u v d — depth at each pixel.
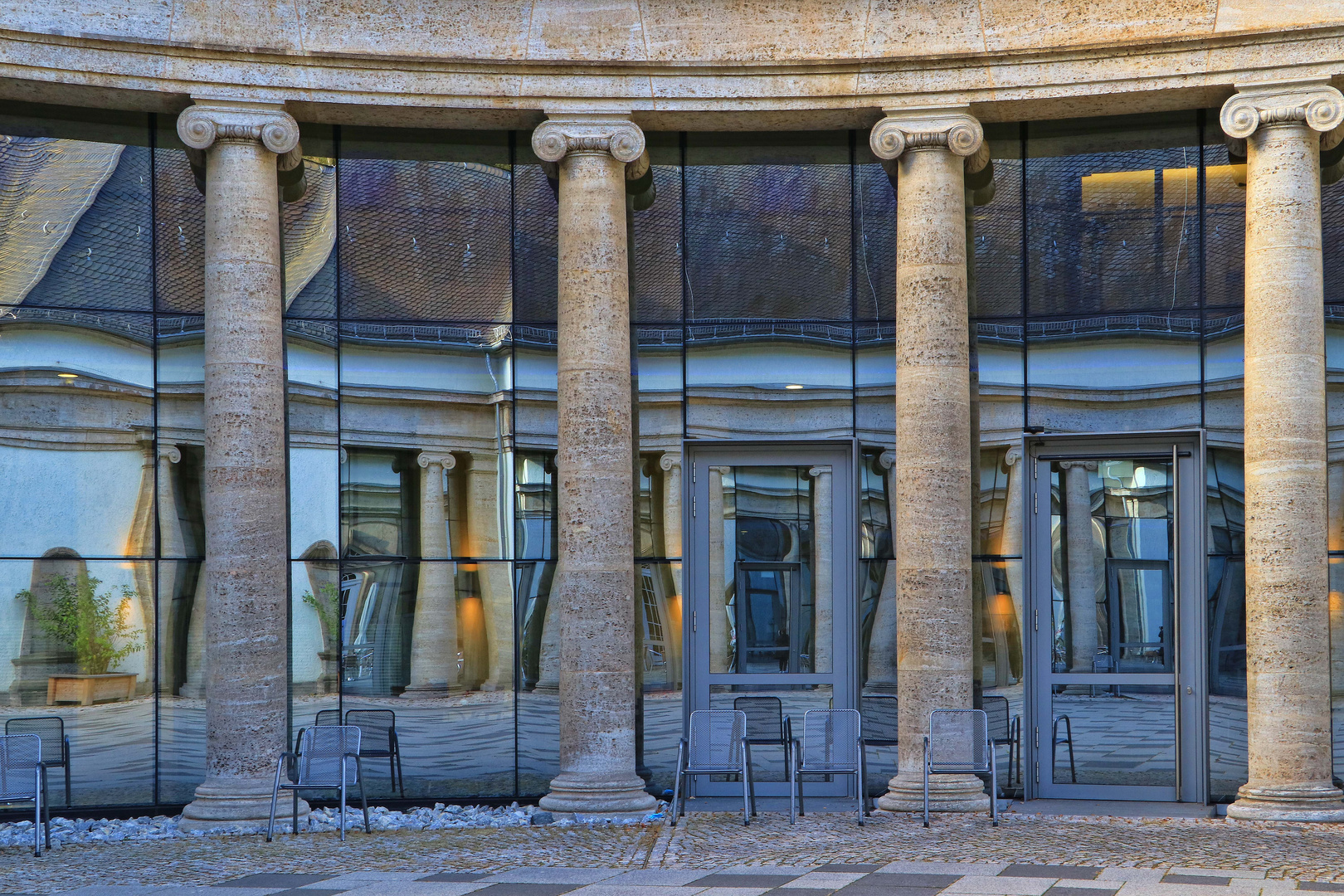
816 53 15.88
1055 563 17.02
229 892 11.24
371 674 17.31
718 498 17.53
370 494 17.47
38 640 16.75
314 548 17.31
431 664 17.36
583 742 15.59
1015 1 15.61
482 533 17.56
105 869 12.59
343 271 17.55
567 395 15.84
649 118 16.16
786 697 17.25
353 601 17.34
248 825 14.84
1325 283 16.78
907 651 15.61
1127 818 15.25
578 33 15.98
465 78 15.88
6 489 16.75
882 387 17.52
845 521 17.42
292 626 17.22
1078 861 12.21
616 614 15.69
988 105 15.77
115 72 15.15
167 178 17.27
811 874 11.74
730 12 15.96
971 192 17.55
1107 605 16.83
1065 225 17.39
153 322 17.19
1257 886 10.96
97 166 17.14
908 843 13.37
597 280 15.84
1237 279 16.92
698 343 17.59
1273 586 14.97
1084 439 17.06
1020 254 17.45
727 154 17.66
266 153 15.63
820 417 17.52
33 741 14.23
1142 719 16.55
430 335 17.64
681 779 15.36
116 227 17.16
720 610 17.39
